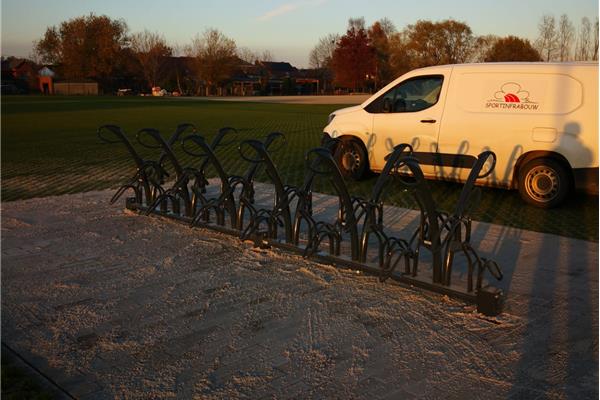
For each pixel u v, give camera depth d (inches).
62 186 395.2
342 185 206.7
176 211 294.4
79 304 187.2
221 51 3447.3
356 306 183.9
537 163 326.6
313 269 218.8
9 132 808.3
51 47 3885.3
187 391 135.8
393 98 387.9
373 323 171.2
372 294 193.8
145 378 141.6
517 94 334.0
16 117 1145.4
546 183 325.4
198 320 174.4
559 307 181.5
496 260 229.6
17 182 410.6
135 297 192.7
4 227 281.4
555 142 320.5
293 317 175.9
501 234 269.7
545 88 326.6
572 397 131.0
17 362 149.9
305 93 3718.0
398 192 371.9
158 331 167.3
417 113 371.6
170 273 215.8
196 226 278.7
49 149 610.9
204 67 3435.0
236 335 164.1
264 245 244.4
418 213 312.8
